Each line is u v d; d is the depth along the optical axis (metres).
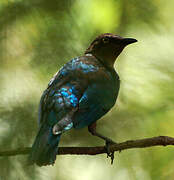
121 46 13.05
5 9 12.85
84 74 11.95
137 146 10.55
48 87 11.65
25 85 12.51
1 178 10.23
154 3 13.70
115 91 12.49
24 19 12.98
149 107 12.91
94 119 11.64
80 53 12.98
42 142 10.27
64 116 10.80
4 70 12.70
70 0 13.22
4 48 12.72
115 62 13.58
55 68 12.74
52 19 13.06
